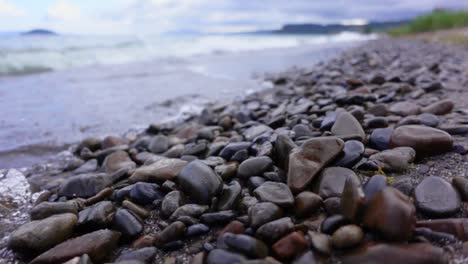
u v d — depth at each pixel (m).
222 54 3.03
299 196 0.40
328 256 0.33
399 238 0.32
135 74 1.78
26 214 0.49
